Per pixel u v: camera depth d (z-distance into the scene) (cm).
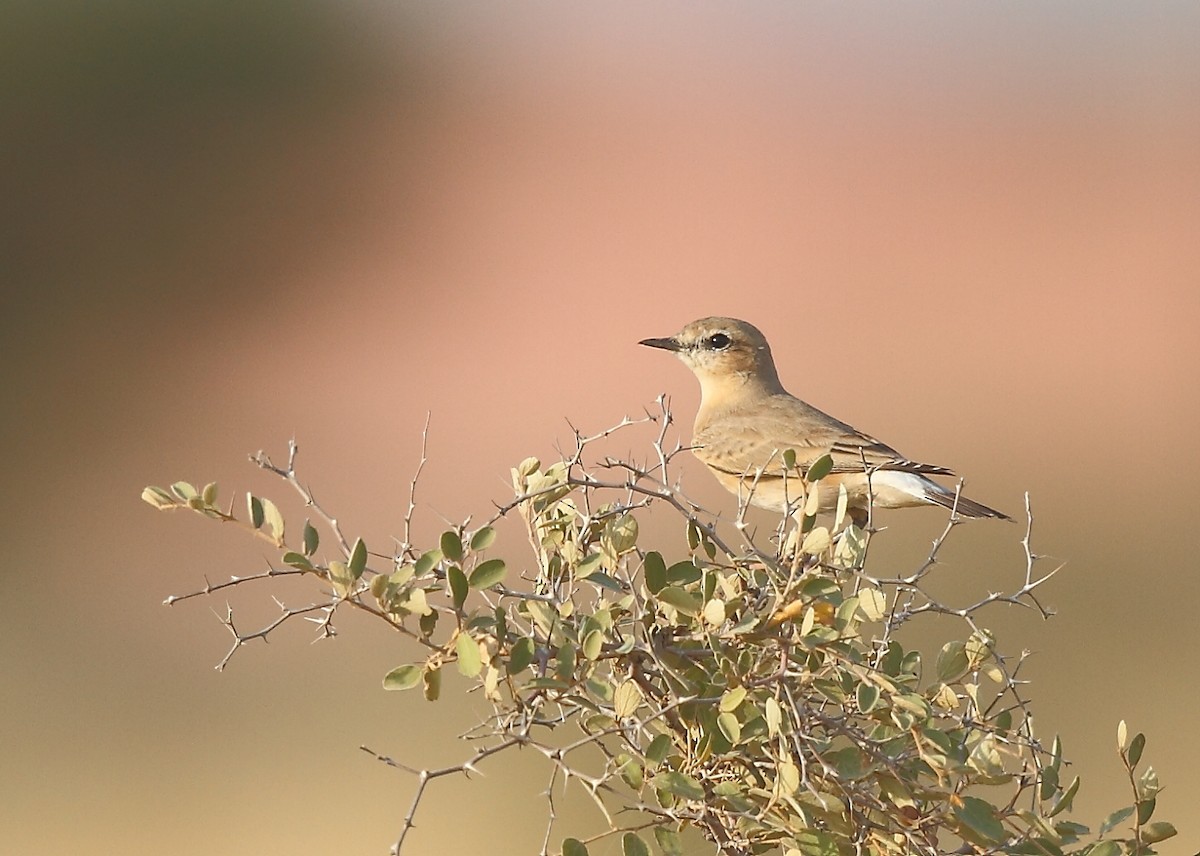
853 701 614
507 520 1767
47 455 2569
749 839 609
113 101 3947
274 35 4088
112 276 3616
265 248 3709
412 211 3919
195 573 1933
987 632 640
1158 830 623
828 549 619
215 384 2955
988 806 593
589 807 1315
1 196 3741
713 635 599
